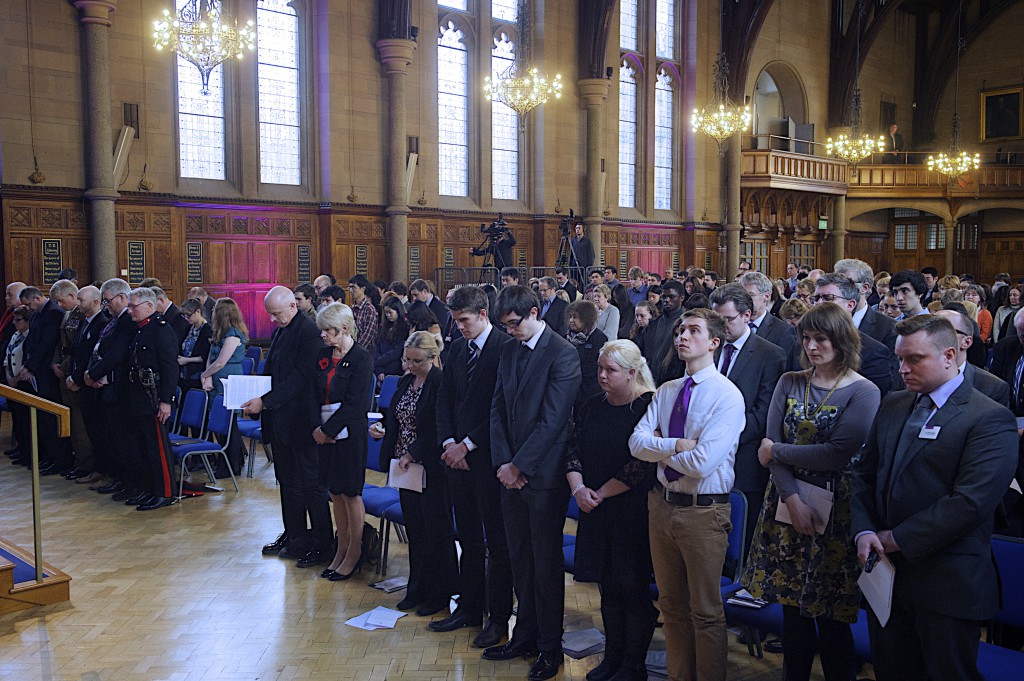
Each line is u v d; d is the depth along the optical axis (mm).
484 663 4547
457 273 18875
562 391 4289
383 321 9914
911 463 3146
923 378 3137
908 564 3141
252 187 15930
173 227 14930
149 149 14547
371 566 6074
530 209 20266
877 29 27172
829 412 3553
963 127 30438
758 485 4629
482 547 5004
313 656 4633
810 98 27391
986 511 2961
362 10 16922
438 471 5102
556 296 9781
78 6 13414
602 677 4207
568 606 5406
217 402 8289
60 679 4371
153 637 4875
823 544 3502
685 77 23609
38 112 13383
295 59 16578
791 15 26453
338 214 16844
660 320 7594
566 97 20469
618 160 21859
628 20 22266
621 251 22125
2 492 8125
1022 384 5219
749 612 3941
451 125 18891
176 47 12992
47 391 8688
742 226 25094
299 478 6172
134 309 7293
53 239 13680
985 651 3463
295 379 5930
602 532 4203
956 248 29469
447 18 18609
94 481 8477
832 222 28031
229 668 4488
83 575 5875
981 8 29766
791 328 5418
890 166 27797
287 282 16531
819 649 3662
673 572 3809
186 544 6559
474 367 4781
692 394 3738
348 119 16875
